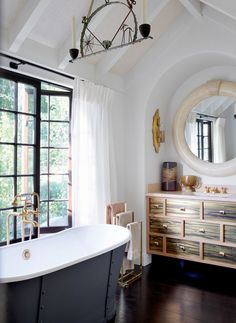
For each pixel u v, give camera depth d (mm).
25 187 3000
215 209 3328
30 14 2414
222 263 3285
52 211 3473
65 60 3033
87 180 3270
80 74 3352
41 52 2908
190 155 3984
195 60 3629
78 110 3203
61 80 3197
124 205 3578
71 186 3432
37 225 2820
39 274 1950
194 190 3969
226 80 3738
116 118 3846
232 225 3219
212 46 3328
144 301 2840
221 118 3777
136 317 2557
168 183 4023
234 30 3088
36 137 3049
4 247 2396
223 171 3736
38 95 3064
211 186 3863
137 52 3664
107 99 3555
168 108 4215
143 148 3824
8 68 2701
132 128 3928
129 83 3938
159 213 3727
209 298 2896
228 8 2422
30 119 3041
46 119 3467
